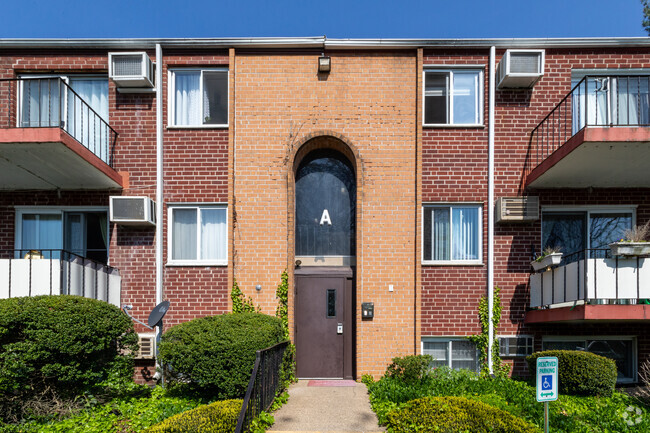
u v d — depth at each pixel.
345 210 9.85
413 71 9.52
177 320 9.16
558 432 6.23
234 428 5.66
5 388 6.36
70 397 7.00
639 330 9.00
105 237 9.53
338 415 6.71
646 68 9.36
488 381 8.12
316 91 9.47
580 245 9.48
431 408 5.98
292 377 8.80
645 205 9.27
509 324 9.07
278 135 9.41
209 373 6.86
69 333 6.62
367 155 9.36
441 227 9.48
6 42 9.31
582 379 7.62
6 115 9.37
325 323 9.49
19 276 7.56
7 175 8.76
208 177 9.41
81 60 9.49
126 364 7.70
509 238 9.25
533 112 9.41
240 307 9.11
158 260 9.17
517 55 9.07
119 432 6.25
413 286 9.15
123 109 9.48
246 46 9.49
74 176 8.82
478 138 9.44
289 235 9.25
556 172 8.60
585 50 9.44
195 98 9.73
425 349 9.26
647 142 7.36
